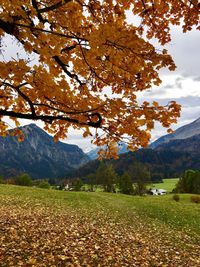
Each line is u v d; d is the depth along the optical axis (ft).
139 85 17.29
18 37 14.17
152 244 56.95
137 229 73.51
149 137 18.22
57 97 17.54
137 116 17.16
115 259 40.52
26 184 308.60
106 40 14.08
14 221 56.65
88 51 15.19
